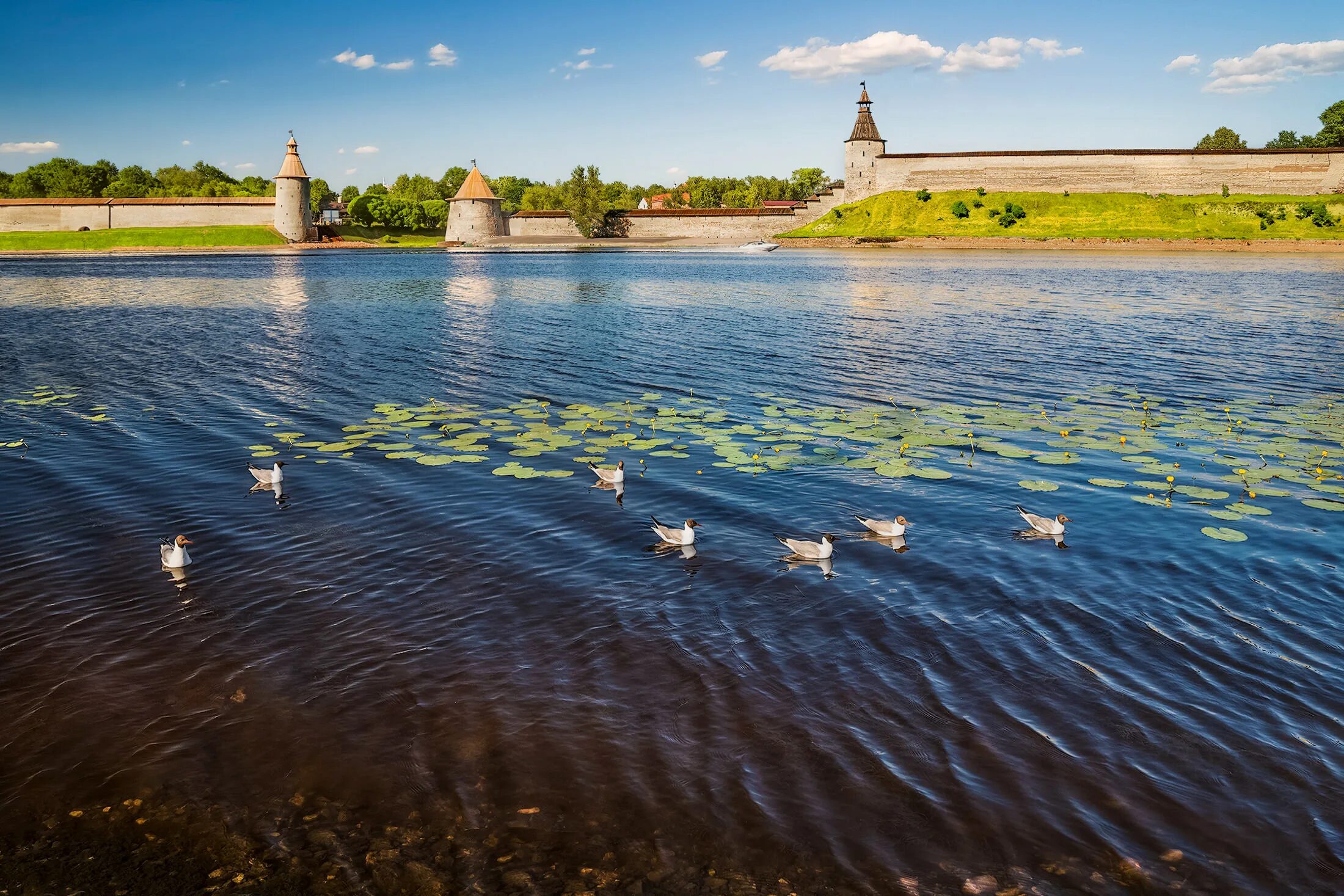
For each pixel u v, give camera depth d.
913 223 158.38
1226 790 9.21
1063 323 46.53
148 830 8.64
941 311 52.84
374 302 58.81
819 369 33.47
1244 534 16.03
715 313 52.56
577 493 18.50
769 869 8.21
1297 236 134.62
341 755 9.76
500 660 11.73
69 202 153.00
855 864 8.27
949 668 11.57
